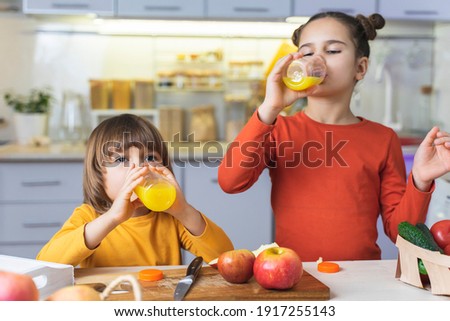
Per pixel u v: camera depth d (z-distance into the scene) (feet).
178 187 4.19
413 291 3.46
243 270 3.40
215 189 9.71
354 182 4.82
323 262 4.04
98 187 4.54
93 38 11.41
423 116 12.01
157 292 3.30
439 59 11.78
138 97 11.46
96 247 4.02
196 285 3.42
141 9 10.18
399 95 11.98
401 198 4.81
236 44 11.62
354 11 10.43
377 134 5.03
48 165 9.48
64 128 11.39
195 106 11.80
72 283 3.43
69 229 4.27
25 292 2.37
